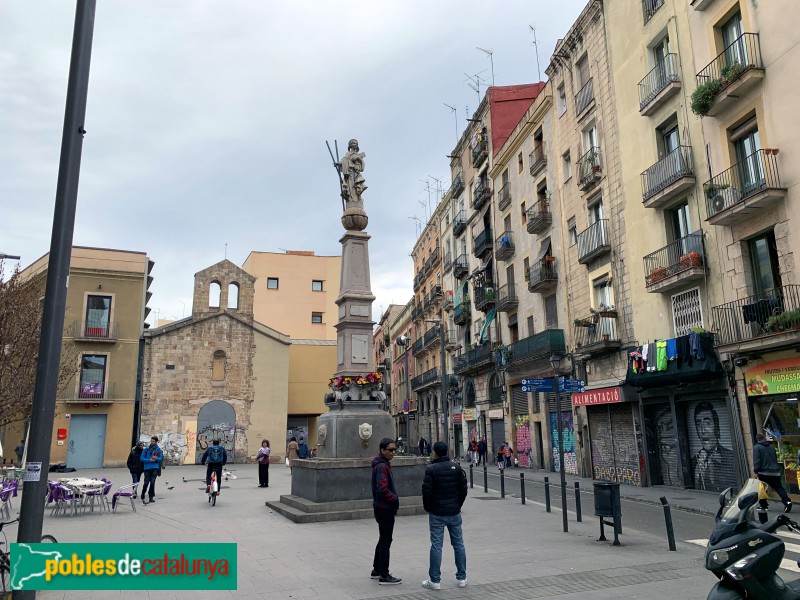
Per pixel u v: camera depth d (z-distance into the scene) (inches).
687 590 258.4
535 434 1100.5
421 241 2159.2
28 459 214.2
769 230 598.5
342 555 331.3
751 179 617.3
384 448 286.7
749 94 611.2
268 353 1412.4
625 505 596.1
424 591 258.7
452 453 1651.1
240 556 328.2
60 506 515.8
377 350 3065.9
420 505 478.3
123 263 1325.0
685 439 711.7
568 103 1023.6
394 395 2571.4
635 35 826.2
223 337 1384.1
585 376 928.9
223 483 823.7
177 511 531.8
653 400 763.4
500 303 1282.0
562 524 441.7
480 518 471.8
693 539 385.7
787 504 461.1
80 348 1263.5
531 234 1170.6
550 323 1083.9
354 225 556.1
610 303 888.9
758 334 582.2
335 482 471.2
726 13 647.8
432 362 1941.4
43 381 215.5
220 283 1417.3
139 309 1322.6
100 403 1253.1
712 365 632.4
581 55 978.7
